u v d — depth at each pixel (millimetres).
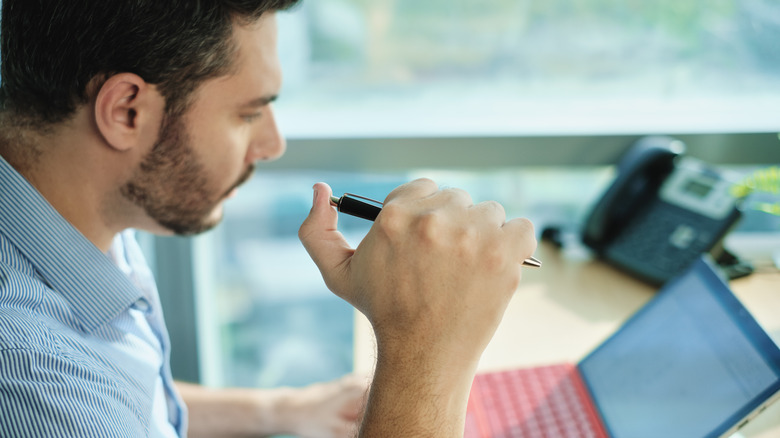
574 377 978
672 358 879
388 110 1451
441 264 547
